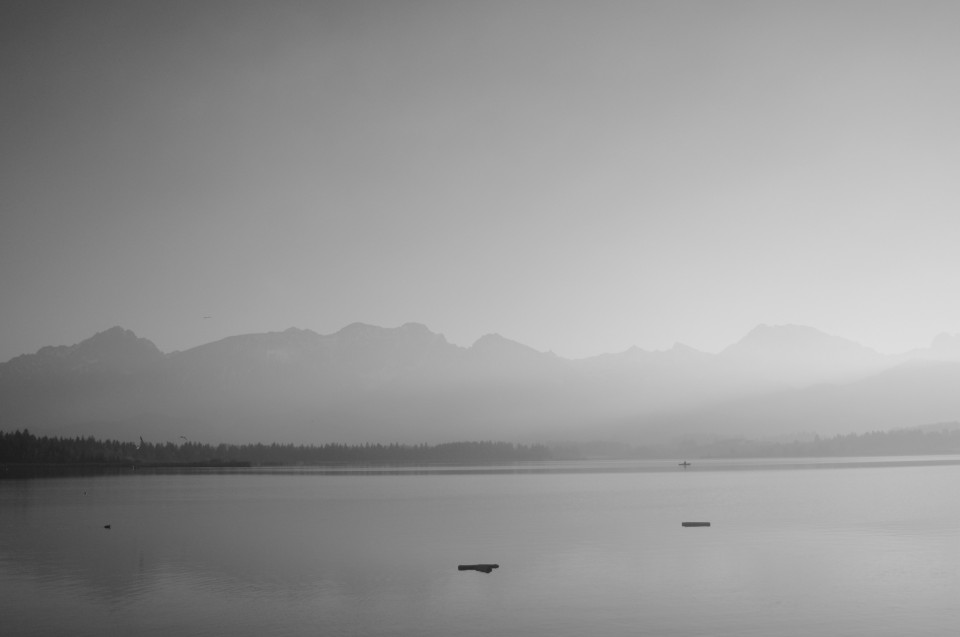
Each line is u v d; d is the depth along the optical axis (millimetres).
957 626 50250
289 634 49688
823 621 51469
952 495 149375
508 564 73125
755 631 49344
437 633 49625
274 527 106500
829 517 110188
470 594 59906
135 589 62938
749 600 57156
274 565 73688
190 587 63531
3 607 57156
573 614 53688
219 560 77062
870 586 61375
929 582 62656
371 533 98625
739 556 75938
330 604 57156
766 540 86812
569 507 136875
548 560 75125
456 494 178375
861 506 127375
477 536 94562
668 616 52906
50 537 96062
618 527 102500
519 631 49906
